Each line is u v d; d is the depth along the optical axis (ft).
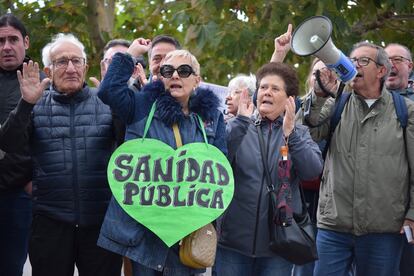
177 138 26.16
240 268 27.68
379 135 29.30
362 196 29.27
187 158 25.99
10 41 31.76
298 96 30.86
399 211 29.30
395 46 37.32
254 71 64.44
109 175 25.58
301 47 27.91
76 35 58.49
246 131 27.91
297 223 27.43
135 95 26.43
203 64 66.69
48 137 27.37
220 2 54.80
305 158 27.04
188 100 26.78
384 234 29.43
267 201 27.37
